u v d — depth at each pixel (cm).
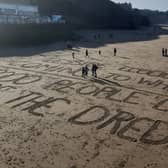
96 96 2475
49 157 1443
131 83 2959
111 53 5159
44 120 1914
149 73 3472
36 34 6209
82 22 11312
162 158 1463
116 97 2459
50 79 3009
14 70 3359
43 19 7050
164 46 6531
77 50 5419
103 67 3791
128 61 4322
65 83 2870
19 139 1628
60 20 7975
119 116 2014
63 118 1955
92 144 1593
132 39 8338
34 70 3412
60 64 3866
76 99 2373
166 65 4031
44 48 5497
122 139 1664
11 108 2119
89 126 1834
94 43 6844
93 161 1418
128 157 1465
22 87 2669
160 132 1769
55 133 1717
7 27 5362
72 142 1609
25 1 9075
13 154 1460
